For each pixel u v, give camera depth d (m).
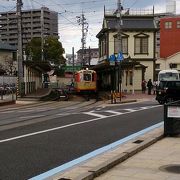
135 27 65.19
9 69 83.25
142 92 54.75
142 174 8.60
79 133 15.68
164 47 99.12
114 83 48.38
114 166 9.41
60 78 94.56
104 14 67.00
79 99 46.12
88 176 8.09
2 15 60.88
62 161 10.42
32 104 36.84
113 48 65.62
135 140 13.38
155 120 20.45
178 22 98.31
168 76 51.84
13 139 14.14
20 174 9.04
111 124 18.73
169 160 10.06
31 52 86.12
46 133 15.70
